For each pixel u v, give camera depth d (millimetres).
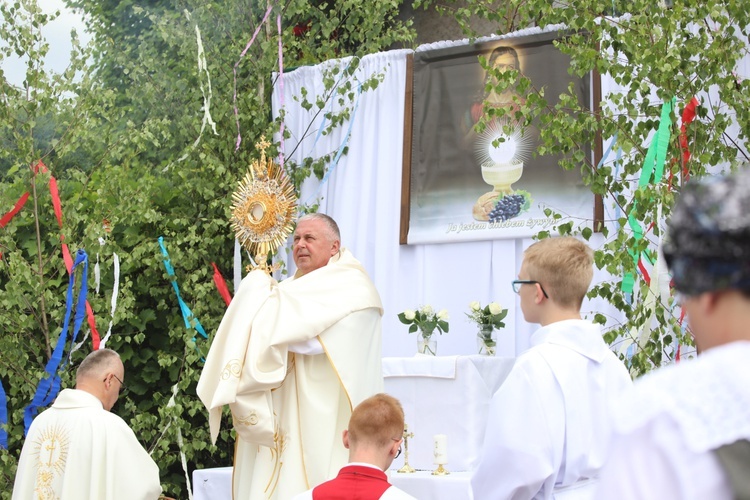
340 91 7152
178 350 7176
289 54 7840
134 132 6895
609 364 2842
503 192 6633
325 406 4371
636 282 5070
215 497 4984
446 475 4324
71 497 4637
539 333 2854
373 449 3143
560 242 2898
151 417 6621
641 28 4977
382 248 6938
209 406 4398
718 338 1265
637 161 5156
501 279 6566
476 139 6770
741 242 1224
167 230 7066
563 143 4914
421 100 6992
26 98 6598
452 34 8742
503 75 5070
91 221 6656
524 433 2668
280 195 4891
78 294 6660
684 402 1202
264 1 7660
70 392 4871
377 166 7074
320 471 4277
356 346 4406
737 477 1131
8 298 6383
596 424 2750
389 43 7578
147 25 9211
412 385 4812
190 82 7422
